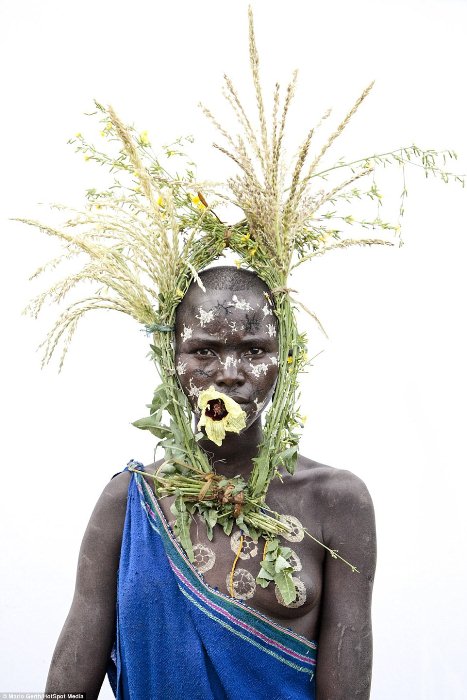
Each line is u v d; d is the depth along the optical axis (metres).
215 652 2.64
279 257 2.76
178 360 2.76
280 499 2.80
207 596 2.68
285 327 2.76
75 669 2.77
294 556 2.72
